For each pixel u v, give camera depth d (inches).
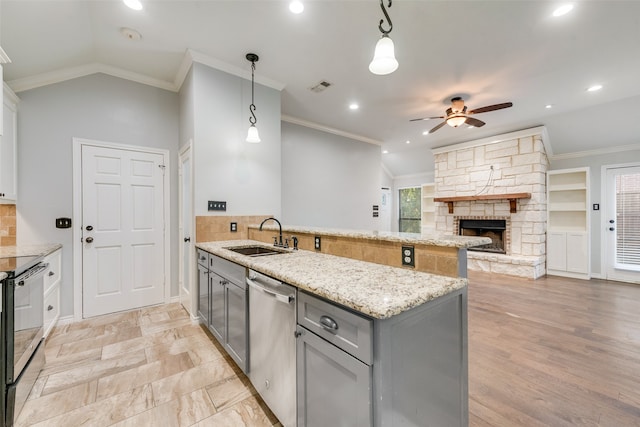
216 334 90.1
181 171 131.5
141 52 108.1
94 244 117.4
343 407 41.6
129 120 124.7
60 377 76.2
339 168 210.5
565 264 193.0
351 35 96.8
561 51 105.7
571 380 75.1
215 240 114.3
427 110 167.9
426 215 297.4
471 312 125.6
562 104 155.5
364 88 137.7
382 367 36.9
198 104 110.2
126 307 124.3
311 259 71.5
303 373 50.1
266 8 84.0
